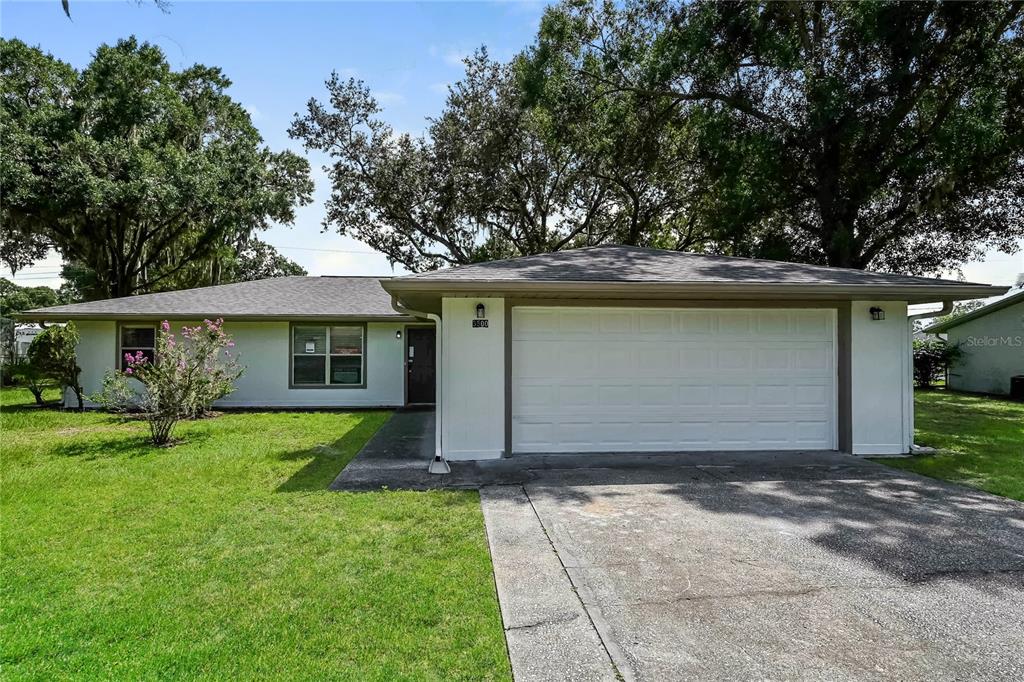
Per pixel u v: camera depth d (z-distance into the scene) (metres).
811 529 4.50
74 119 18.98
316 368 13.56
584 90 15.83
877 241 15.23
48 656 2.73
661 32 15.27
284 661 2.68
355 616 3.10
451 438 7.11
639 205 19.91
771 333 7.66
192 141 22.75
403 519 4.79
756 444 7.65
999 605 3.20
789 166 14.29
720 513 4.93
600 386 7.50
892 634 2.89
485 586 3.47
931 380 19.23
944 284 6.88
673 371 7.58
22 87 19.75
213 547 4.15
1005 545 4.12
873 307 7.59
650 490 5.70
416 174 20.17
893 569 3.70
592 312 7.48
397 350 13.72
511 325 7.28
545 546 4.14
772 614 3.10
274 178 22.48
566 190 19.69
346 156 20.50
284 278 16.39
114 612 3.16
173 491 5.69
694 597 3.31
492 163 19.08
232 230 22.11
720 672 2.56
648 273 7.28
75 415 11.69
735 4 13.70
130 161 18.39
